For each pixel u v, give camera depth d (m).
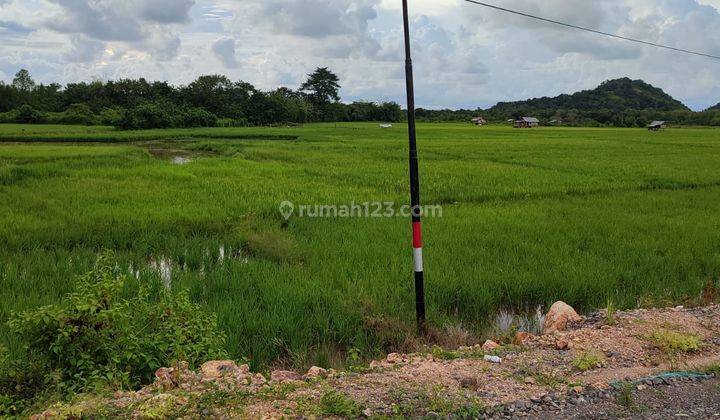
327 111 120.00
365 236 12.02
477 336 7.31
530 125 105.12
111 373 4.64
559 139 55.34
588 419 4.30
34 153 29.94
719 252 11.03
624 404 4.54
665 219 14.22
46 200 15.51
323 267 9.59
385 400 4.45
